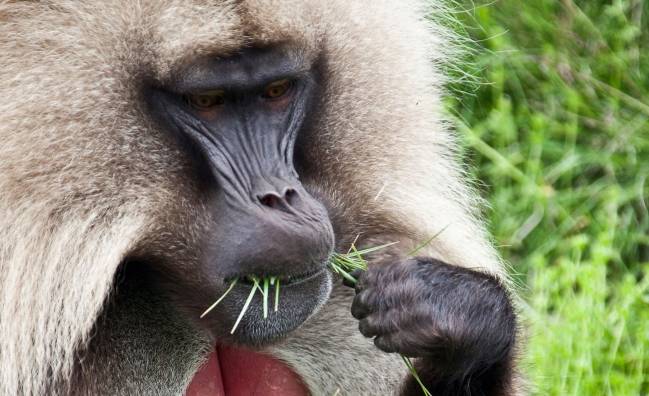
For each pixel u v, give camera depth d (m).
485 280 9.25
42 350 8.41
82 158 8.27
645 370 13.05
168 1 8.13
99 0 8.19
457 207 10.27
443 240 9.98
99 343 8.80
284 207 8.35
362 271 9.15
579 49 16.05
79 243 8.30
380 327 8.94
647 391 12.99
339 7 8.90
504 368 9.56
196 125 8.46
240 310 8.56
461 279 9.12
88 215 8.32
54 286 8.36
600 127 15.78
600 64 16.00
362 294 9.02
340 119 9.05
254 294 8.54
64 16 8.18
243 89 8.38
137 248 8.58
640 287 13.81
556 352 12.70
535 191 15.14
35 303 8.36
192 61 8.15
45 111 8.19
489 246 10.88
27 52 8.17
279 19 8.19
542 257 14.41
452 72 11.69
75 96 8.22
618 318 13.38
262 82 8.38
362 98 9.10
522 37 15.98
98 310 8.47
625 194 15.23
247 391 9.66
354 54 9.02
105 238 8.35
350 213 9.25
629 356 12.95
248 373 9.65
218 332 8.80
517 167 15.76
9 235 8.27
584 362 12.53
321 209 8.52
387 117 9.26
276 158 8.54
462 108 15.89
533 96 16.02
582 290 13.82
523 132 15.92
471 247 10.33
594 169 15.83
